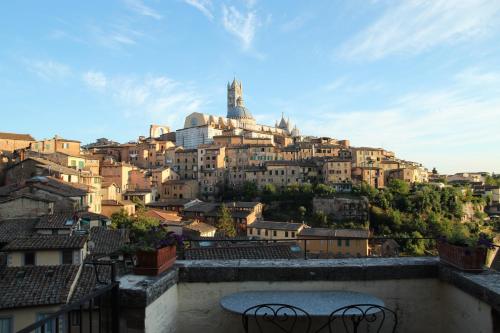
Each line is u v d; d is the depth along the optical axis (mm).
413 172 125250
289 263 7641
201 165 134875
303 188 113000
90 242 32938
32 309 17938
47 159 79688
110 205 76500
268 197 115438
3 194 52500
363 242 66625
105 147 147250
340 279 7453
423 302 7570
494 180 165625
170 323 6965
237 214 91750
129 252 6855
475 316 6453
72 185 63312
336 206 104812
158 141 154875
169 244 7250
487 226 107750
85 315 16656
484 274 6836
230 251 24547
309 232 71062
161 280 6578
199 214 96312
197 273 7387
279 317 6391
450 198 110188
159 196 120938
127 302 5973
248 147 135250
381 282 7520
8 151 94000
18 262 24562
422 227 96312
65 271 20953
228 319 7312
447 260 7453
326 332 6914
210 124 167375
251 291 7340
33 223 34812
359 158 131000
